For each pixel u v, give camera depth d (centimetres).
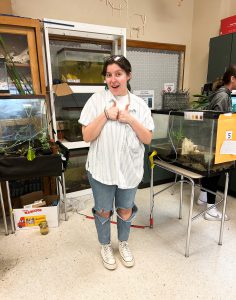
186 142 180
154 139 210
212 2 310
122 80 137
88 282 155
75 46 273
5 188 230
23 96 212
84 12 267
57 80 244
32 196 233
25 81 227
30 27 213
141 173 153
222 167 169
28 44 217
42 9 246
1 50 218
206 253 182
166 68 342
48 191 250
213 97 221
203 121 165
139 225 221
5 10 213
